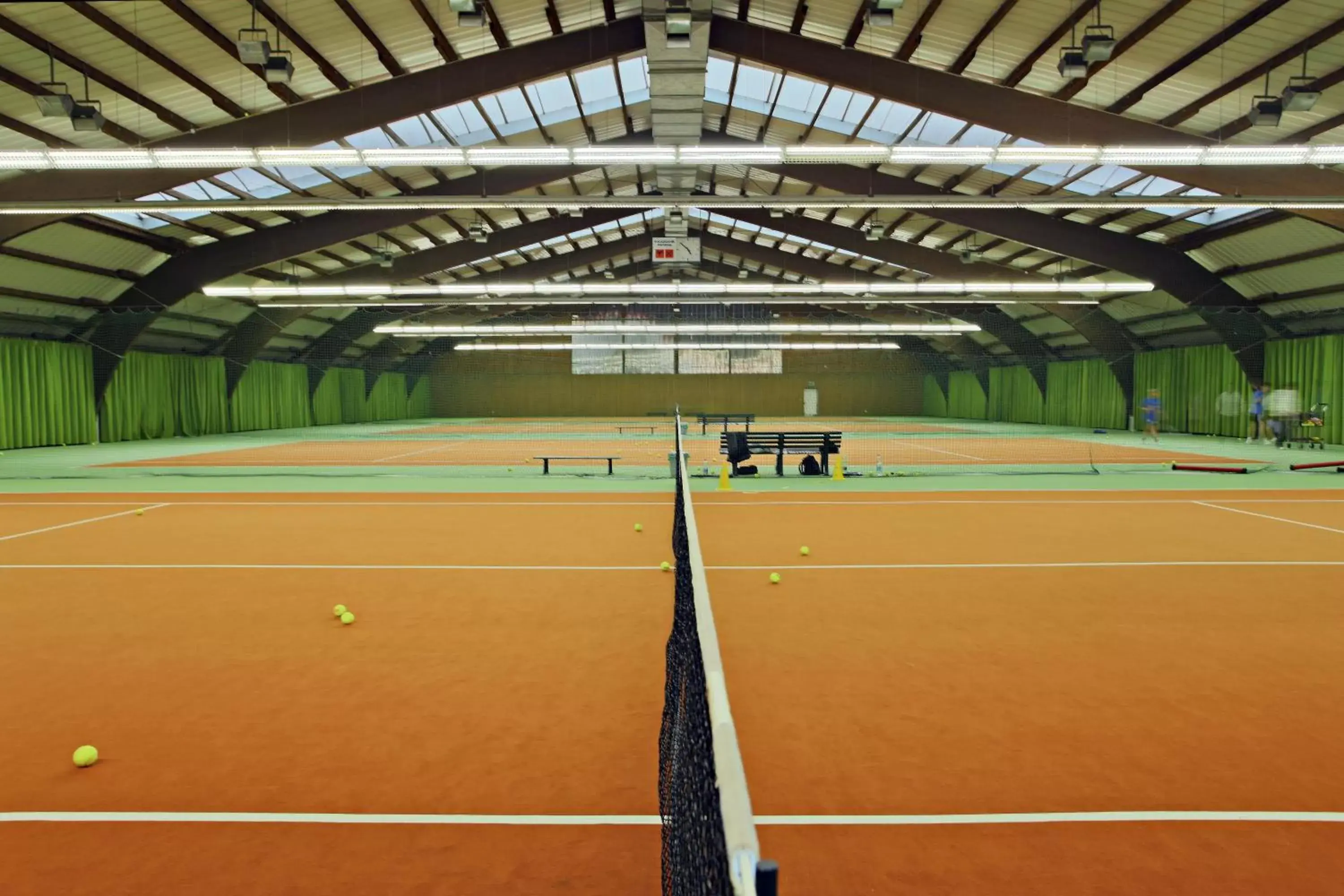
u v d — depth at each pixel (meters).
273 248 22.12
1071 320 32.28
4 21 11.20
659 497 13.20
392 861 2.79
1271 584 6.93
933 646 5.20
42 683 4.59
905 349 48.56
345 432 36.19
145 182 15.13
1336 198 14.05
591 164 11.84
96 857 2.82
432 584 7.01
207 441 29.28
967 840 2.90
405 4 12.63
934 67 14.54
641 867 2.74
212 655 5.07
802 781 3.34
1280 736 3.82
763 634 5.47
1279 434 24.39
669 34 11.54
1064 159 11.45
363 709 4.17
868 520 10.59
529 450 25.05
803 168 19.84
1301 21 11.26
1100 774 3.41
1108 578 7.16
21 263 20.52
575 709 4.15
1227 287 22.78
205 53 12.78
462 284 26.28
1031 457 21.50
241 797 3.24
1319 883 2.65
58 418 25.86
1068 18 12.14
